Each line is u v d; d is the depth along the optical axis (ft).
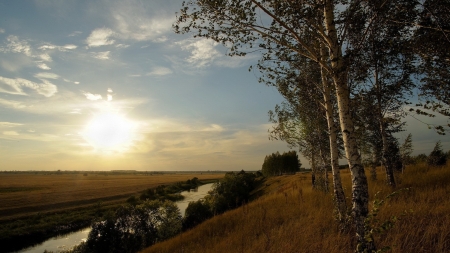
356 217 16.44
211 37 22.43
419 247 16.16
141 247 59.93
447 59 19.21
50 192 216.13
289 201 46.57
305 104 45.91
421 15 17.79
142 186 283.38
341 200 25.49
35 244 84.17
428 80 22.74
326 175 49.14
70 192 216.74
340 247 18.71
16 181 394.93
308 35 23.90
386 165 41.91
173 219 67.00
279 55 25.31
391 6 18.42
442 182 37.06
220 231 39.29
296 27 20.57
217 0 19.34
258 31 20.74
